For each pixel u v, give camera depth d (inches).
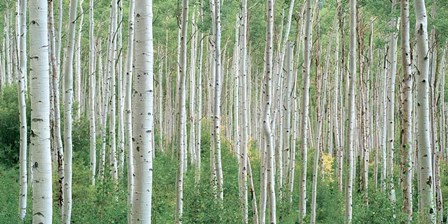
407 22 599.8
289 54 854.5
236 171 997.8
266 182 705.0
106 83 1025.5
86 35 1701.5
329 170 1175.6
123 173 951.0
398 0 797.9
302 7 1034.7
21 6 609.9
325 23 1323.8
